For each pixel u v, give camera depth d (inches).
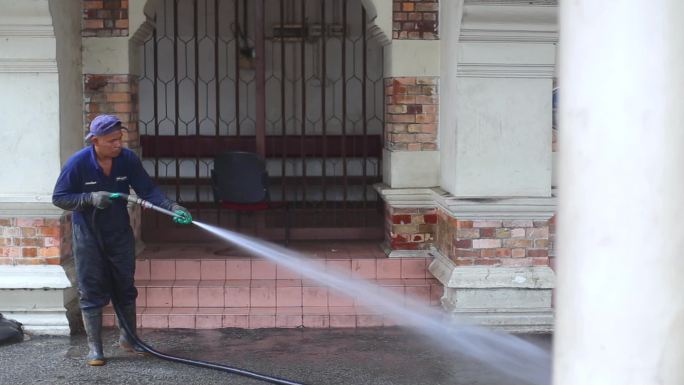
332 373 309.3
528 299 358.3
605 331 133.2
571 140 135.8
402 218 390.6
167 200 311.4
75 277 362.0
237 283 378.3
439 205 376.2
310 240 434.3
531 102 354.6
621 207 131.3
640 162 130.2
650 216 130.3
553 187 374.3
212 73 528.7
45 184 351.6
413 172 387.2
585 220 134.1
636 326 131.7
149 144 503.5
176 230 429.7
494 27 343.6
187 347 339.6
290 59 533.0
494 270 356.2
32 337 349.7
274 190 508.7
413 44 384.8
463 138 353.7
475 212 352.2
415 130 387.9
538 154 356.2
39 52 344.2
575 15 134.1
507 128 354.6
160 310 368.5
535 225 357.7
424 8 384.2
